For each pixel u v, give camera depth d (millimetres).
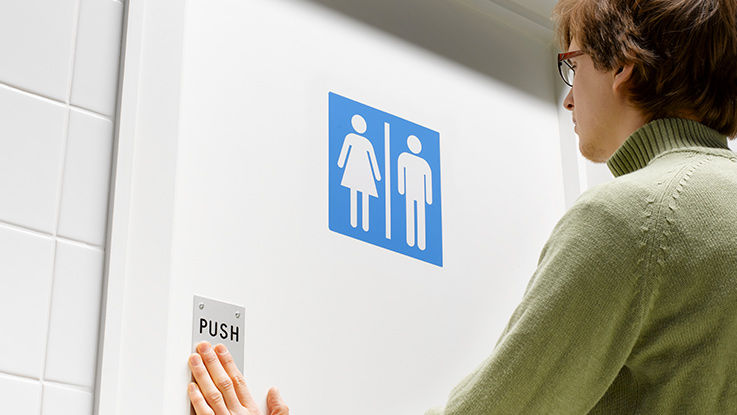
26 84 1399
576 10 1341
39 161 1380
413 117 2012
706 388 1049
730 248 1069
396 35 2047
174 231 1537
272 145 1751
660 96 1234
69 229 1383
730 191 1110
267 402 1567
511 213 2123
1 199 1326
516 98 2238
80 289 1370
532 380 1093
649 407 1083
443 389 1859
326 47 1909
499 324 2006
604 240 1096
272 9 1849
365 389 1732
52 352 1318
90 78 1477
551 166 2254
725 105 1248
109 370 1348
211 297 1565
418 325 1862
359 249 1816
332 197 1808
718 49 1231
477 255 2021
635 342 1088
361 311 1776
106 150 1462
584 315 1084
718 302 1054
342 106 1893
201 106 1672
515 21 2273
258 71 1781
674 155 1175
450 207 2012
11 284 1304
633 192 1117
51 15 1458
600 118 1307
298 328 1669
